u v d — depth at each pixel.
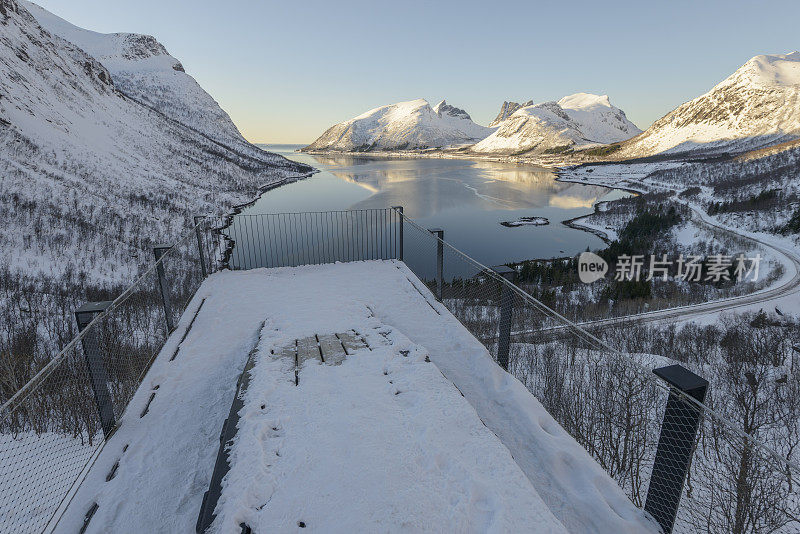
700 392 2.64
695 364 22.56
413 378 4.03
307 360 4.46
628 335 30.11
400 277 8.03
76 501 3.20
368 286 7.50
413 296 6.99
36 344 20.19
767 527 7.47
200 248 8.07
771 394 16.42
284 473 2.81
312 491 2.67
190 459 3.64
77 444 8.21
